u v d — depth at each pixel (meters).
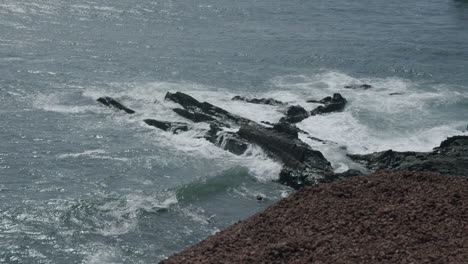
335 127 68.94
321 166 57.31
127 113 71.31
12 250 45.12
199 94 78.06
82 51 94.38
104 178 56.34
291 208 38.09
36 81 80.00
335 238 33.28
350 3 146.62
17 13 113.62
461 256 30.48
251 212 51.69
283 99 77.88
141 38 104.19
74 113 71.06
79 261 44.16
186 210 51.50
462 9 143.25
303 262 31.38
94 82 81.06
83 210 50.62
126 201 52.22
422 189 38.38
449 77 90.56
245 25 118.44
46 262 44.00
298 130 66.38
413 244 32.00
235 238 35.19
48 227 48.19
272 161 59.50
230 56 96.69
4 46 93.44
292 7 138.00
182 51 97.75
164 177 57.03
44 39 99.00
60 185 54.91
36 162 59.00
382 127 69.56
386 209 35.69
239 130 63.31
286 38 109.19
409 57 100.25
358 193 38.69
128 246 46.06
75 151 61.59
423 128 69.69
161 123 67.88
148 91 78.69
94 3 127.25
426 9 142.88
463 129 69.62
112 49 96.50
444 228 33.41
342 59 97.56
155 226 48.84
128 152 61.78
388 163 58.28
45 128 66.62
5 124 66.88
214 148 63.06
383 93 81.31
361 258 30.97
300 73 90.00
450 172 54.41
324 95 79.81
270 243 33.91
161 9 127.50
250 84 83.88
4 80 79.31
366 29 119.81
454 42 111.12
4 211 50.03
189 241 47.03
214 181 55.81
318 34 113.56
